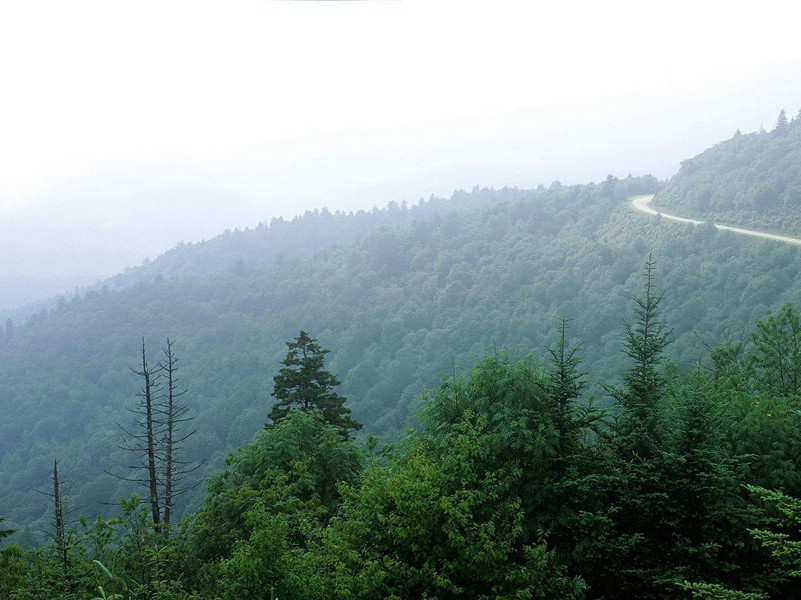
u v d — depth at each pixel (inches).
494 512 388.8
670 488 411.2
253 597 339.0
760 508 411.2
